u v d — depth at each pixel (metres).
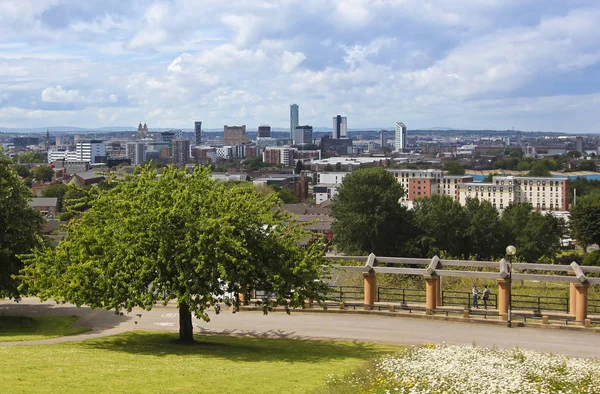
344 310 48.44
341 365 32.41
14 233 46.44
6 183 47.97
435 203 120.56
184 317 39.66
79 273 35.50
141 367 29.00
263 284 37.81
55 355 31.47
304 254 38.03
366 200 109.62
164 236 35.28
